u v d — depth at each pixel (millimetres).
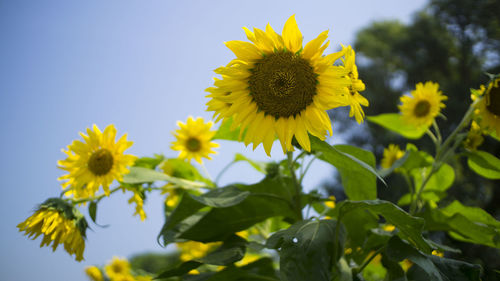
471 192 2826
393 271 746
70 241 815
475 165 896
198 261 763
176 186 915
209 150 1004
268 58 729
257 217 841
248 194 793
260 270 814
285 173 896
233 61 731
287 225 961
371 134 4656
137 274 1207
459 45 4148
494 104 806
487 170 887
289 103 726
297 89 720
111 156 853
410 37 4777
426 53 4504
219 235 832
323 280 683
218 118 747
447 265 717
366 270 954
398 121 1019
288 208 841
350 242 841
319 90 719
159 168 950
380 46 5207
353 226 841
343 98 702
